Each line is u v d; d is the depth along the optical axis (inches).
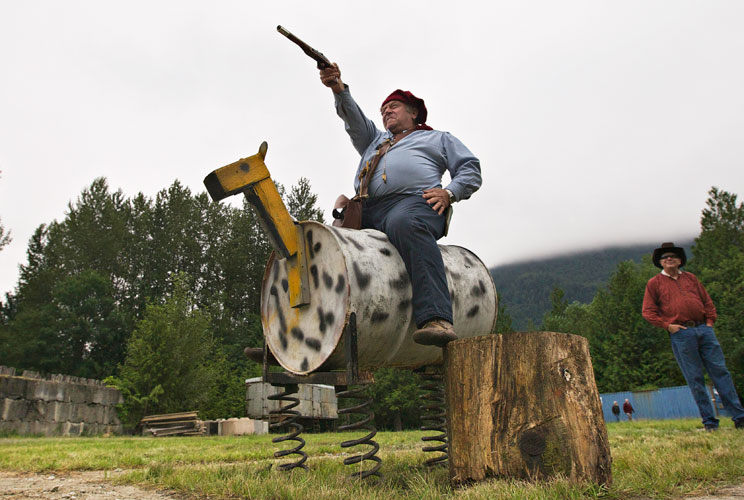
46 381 711.7
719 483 102.9
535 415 97.0
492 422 98.8
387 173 140.0
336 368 125.5
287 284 135.0
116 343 1643.7
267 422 820.6
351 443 131.0
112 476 146.4
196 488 112.9
